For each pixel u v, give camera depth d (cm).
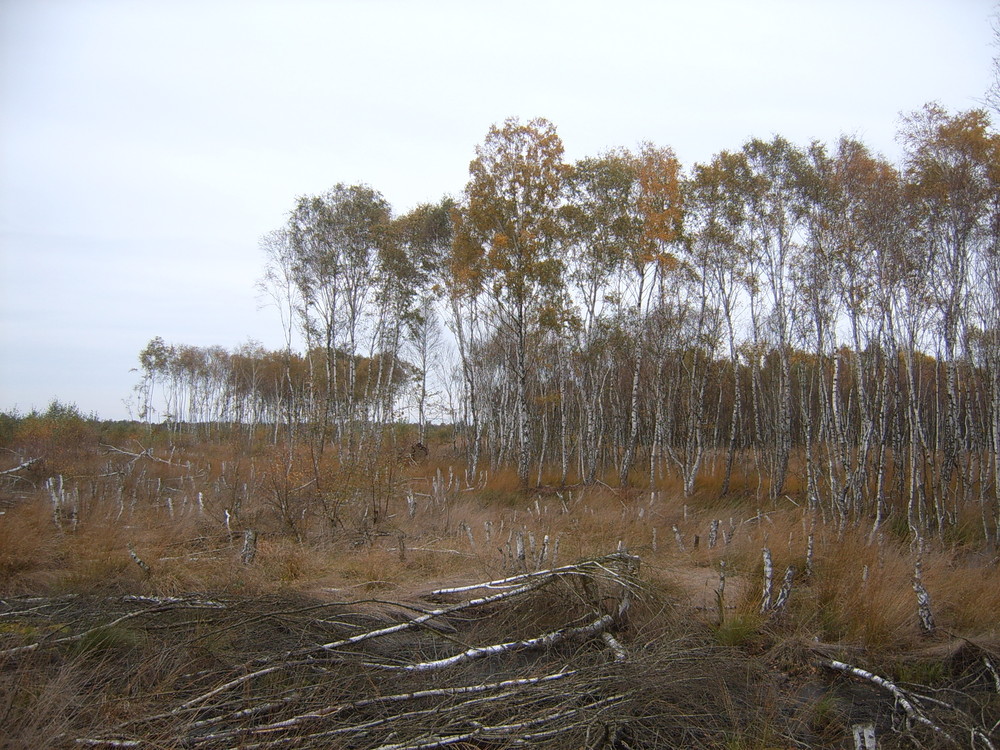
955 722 478
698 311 2212
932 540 1077
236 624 526
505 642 583
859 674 548
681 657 505
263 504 1159
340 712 436
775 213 1797
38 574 721
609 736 418
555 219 2047
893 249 1347
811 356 2153
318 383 2650
